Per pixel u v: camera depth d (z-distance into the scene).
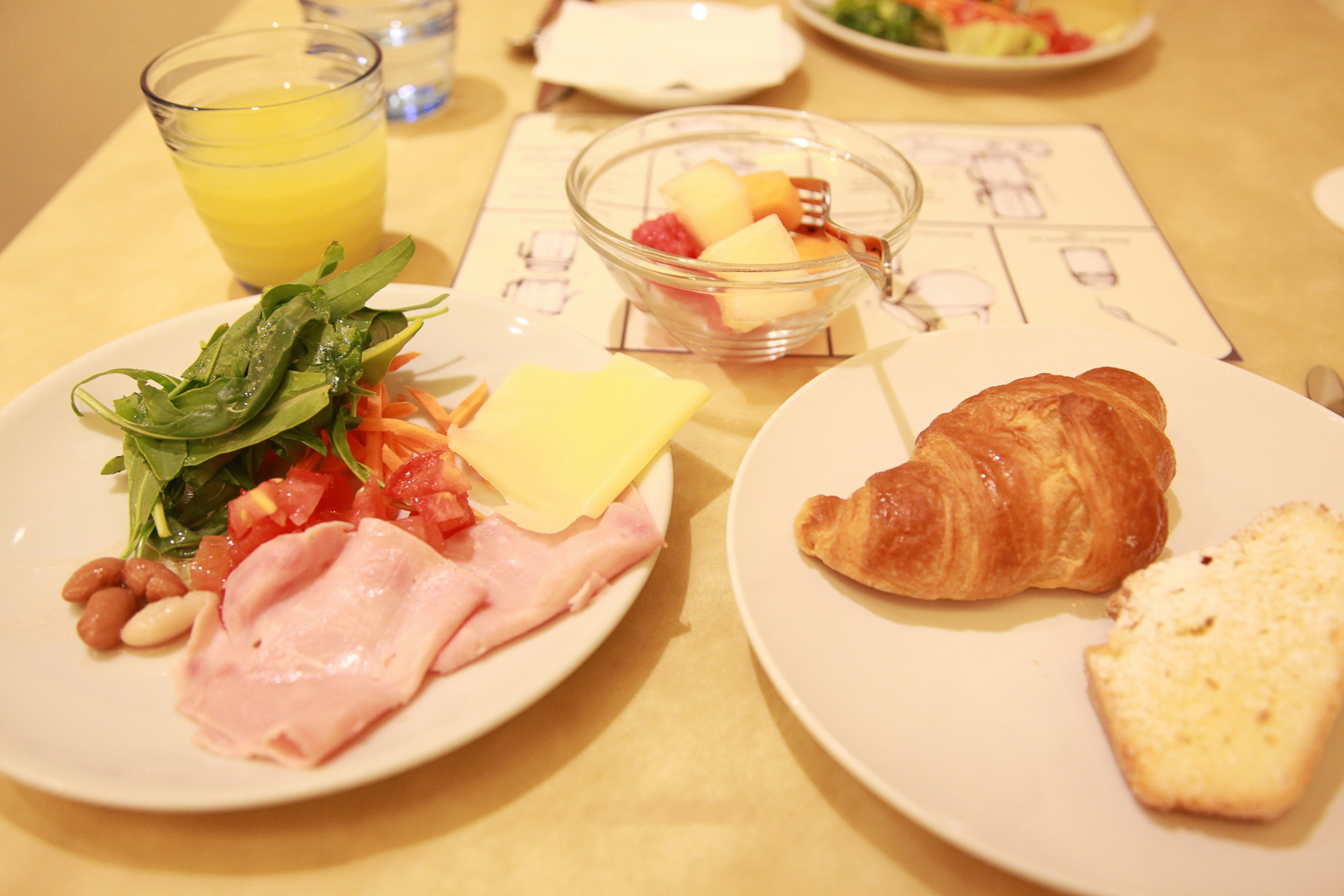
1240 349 0.38
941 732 0.26
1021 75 0.55
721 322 0.35
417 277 0.42
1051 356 0.35
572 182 0.38
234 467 0.31
